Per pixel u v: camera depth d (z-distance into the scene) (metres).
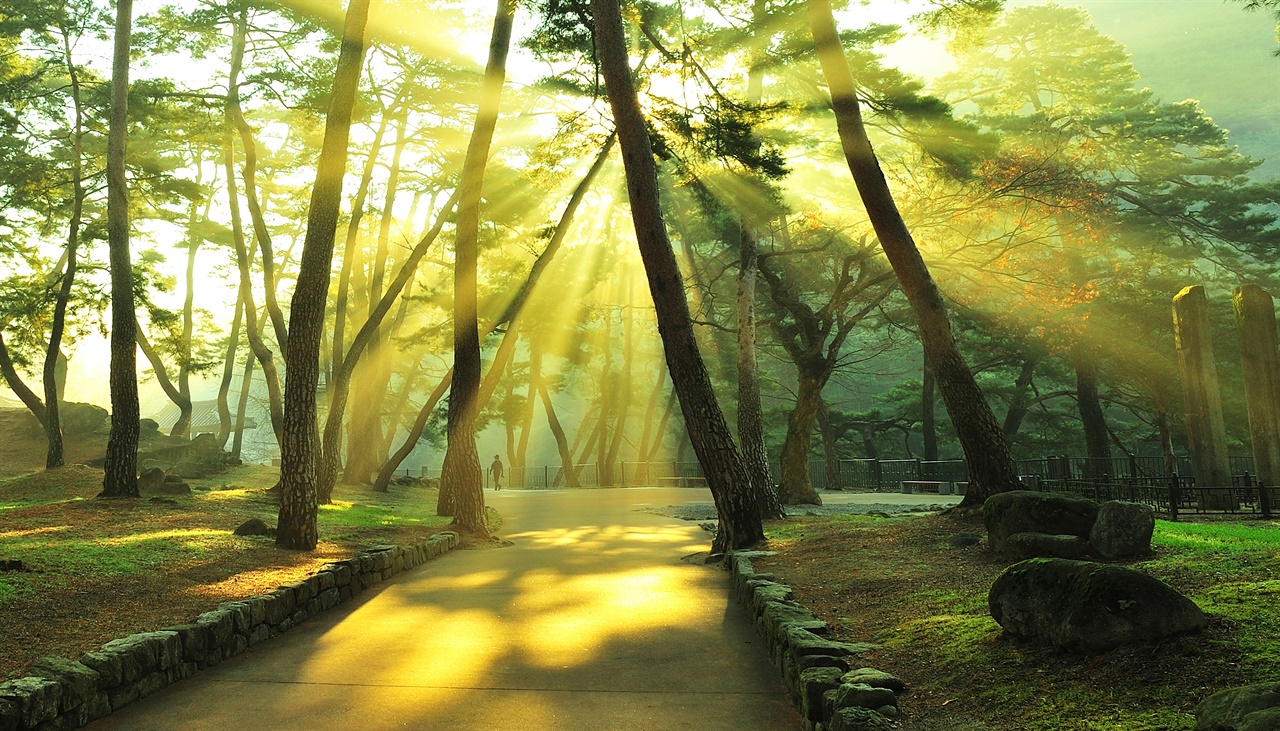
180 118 28.05
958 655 6.03
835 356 26.31
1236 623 5.28
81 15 27.92
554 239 23.38
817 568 10.99
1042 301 25.23
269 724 6.31
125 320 20.27
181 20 26.69
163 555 11.64
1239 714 3.87
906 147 25.58
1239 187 40.56
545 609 10.37
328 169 15.12
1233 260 39.47
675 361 14.82
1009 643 5.96
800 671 6.22
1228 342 37.56
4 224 33.44
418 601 11.06
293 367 14.52
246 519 17.33
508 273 33.09
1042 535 9.08
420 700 6.87
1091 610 5.34
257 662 8.09
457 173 31.08
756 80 21.16
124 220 20.80
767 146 20.16
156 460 33.12
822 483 48.47
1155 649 5.07
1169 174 38.09
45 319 33.91
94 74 30.02
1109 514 8.62
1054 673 5.24
